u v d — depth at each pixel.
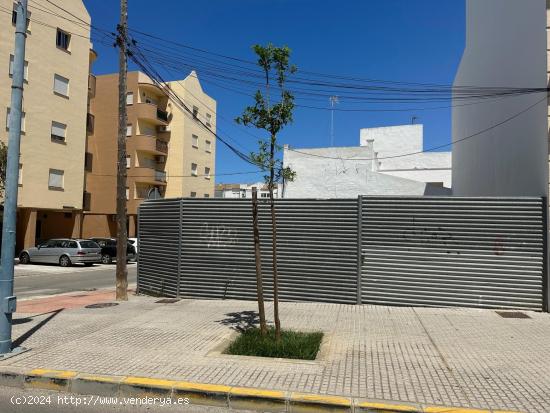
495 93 13.74
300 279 10.34
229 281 10.78
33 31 26.75
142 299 11.24
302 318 8.58
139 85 39.34
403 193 29.92
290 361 5.88
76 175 30.16
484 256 9.42
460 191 22.42
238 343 6.53
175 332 7.49
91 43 34.06
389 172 42.66
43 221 31.80
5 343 6.28
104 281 17.64
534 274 9.19
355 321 8.30
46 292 14.37
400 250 9.83
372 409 4.53
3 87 24.72
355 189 30.53
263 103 6.77
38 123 27.11
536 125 9.87
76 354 6.24
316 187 31.11
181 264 11.15
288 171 6.92
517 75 11.47
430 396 4.75
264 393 4.82
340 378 5.27
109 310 9.59
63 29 28.98
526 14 10.65
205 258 10.97
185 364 5.78
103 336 7.25
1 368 5.64
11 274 6.41
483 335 7.28
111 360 5.96
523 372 5.51
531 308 9.18
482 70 16.28
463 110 21.28
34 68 26.80
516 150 11.56
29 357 6.11
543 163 9.38
